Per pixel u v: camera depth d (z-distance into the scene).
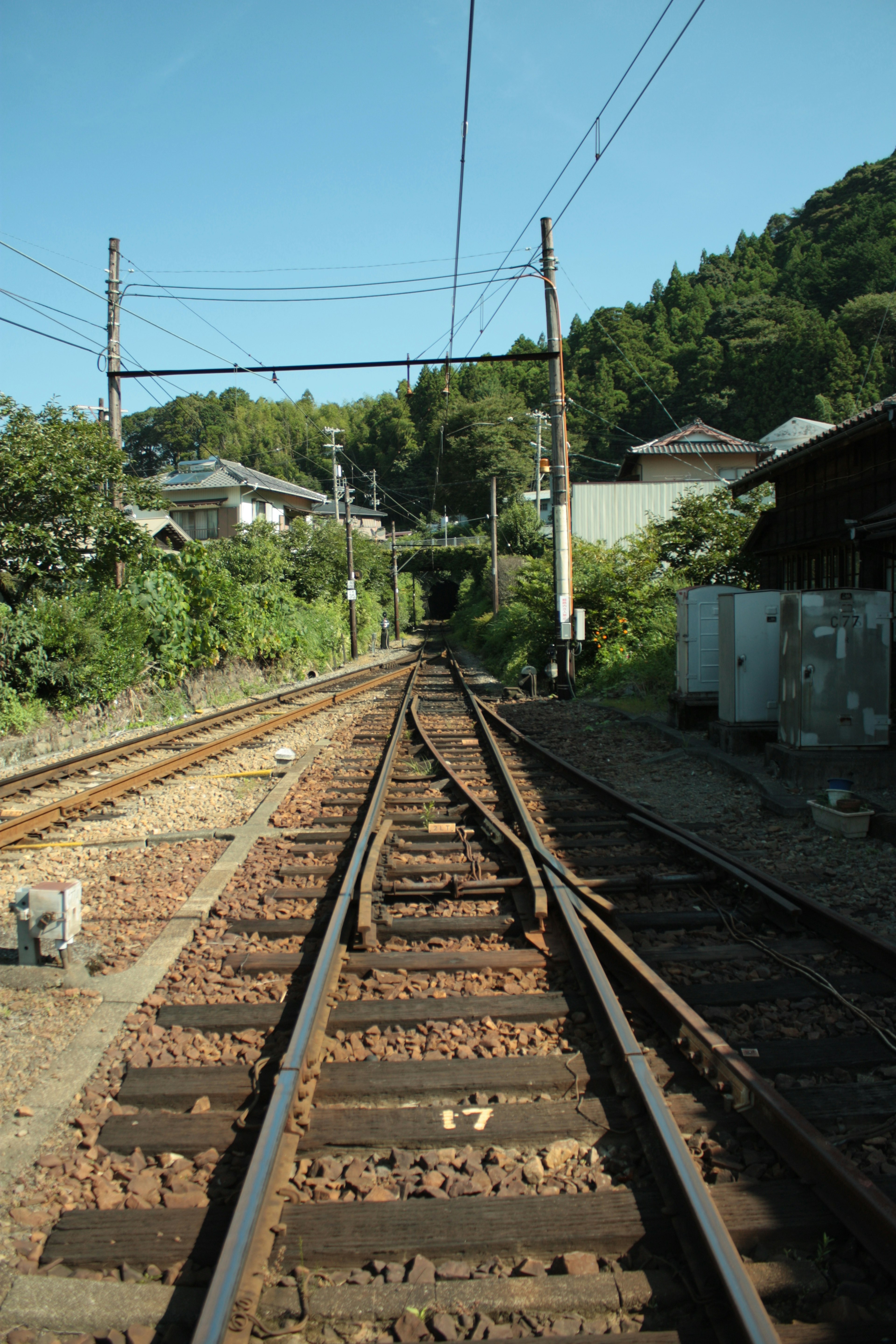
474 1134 3.04
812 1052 3.57
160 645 17.44
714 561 19.17
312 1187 2.79
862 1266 2.44
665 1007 3.77
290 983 4.37
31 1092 3.43
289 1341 2.23
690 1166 2.62
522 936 4.90
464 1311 2.32
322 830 7.26
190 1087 3.39
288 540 39.56
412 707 15.94
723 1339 2.18
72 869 6.60
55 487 14.47
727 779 8.97
